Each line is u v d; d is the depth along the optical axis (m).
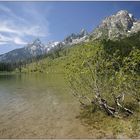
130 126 21.75
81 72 27.33
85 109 30.91
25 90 60.31
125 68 25.27
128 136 19.78
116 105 27.41
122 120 23.88
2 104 38.59
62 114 29.70
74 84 30.77
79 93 30.88
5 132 22.58
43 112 31.56
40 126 24.39
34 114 30.45
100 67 27.08
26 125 25.02
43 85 75.38
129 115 25.14
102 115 26.39
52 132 22.11
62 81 94.94
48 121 26.39
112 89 26.89
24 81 100.12
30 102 40.44
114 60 26.73
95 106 29.72
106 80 27.30
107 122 23.75
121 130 21.14
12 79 119.69
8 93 53.88
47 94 51.12
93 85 27.75
